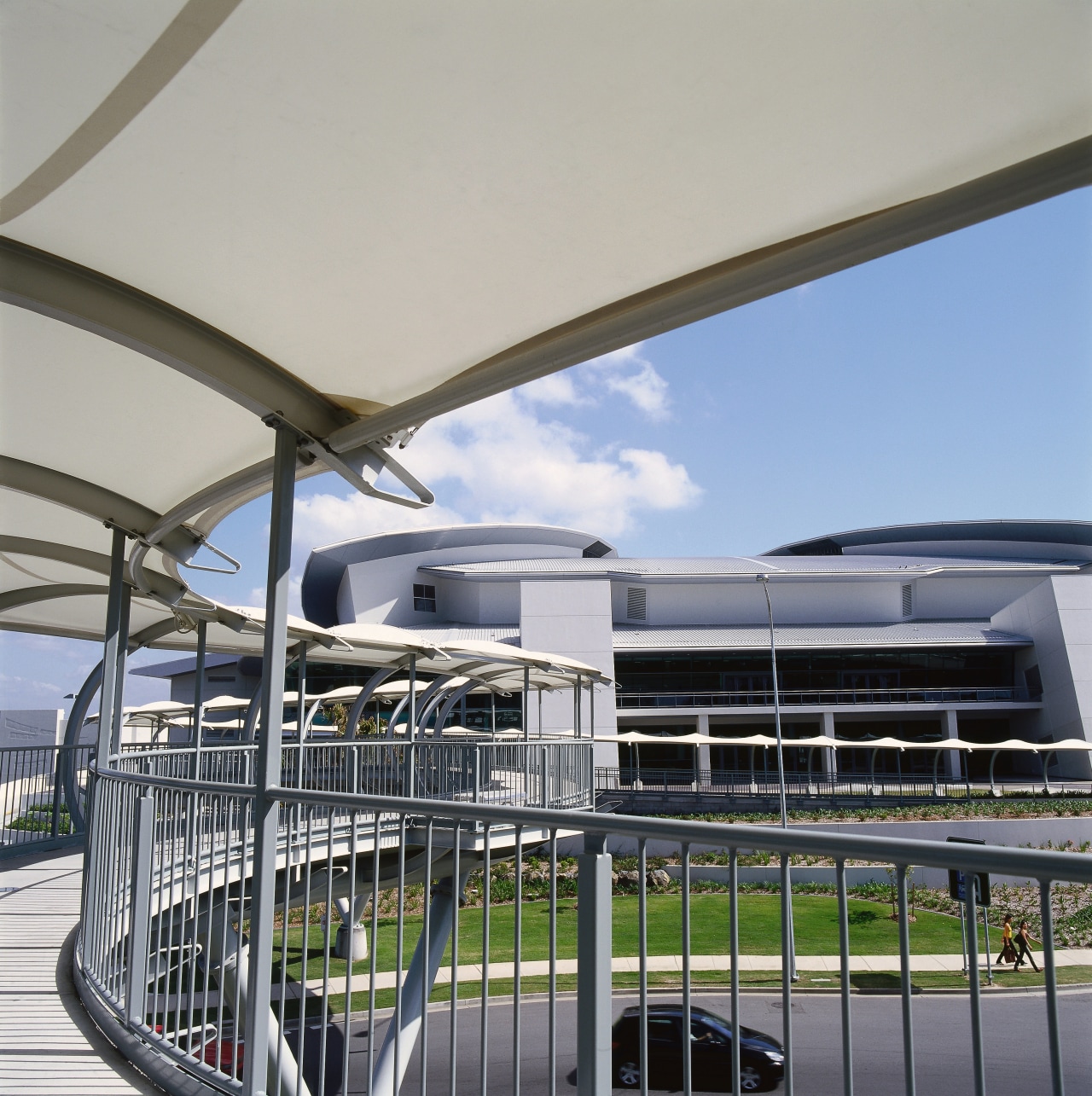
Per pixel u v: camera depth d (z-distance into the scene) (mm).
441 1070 12547
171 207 3512
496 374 3900
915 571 57719
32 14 2604
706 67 2711
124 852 4984
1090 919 20938
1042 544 80438
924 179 3176
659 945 20062
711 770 47156
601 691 50281
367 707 54781
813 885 26016
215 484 6062
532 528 72312
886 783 43219
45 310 3965
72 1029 4641
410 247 3678
